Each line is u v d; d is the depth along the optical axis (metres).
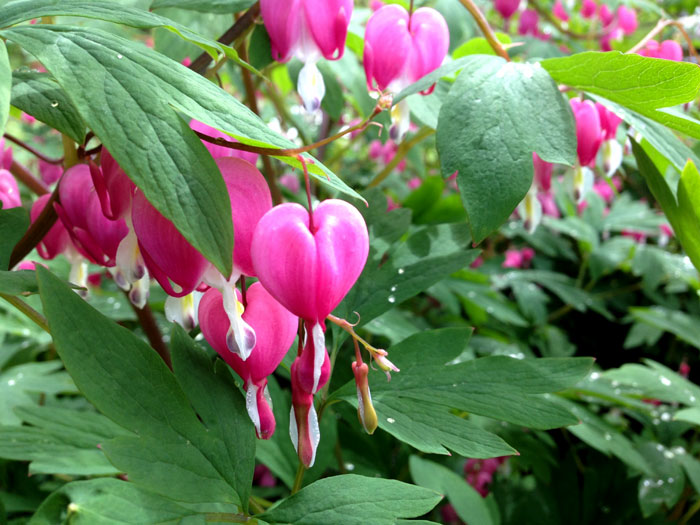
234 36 0.22
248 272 0.13
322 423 0.25
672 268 0.50
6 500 0.27
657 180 0.21
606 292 0.54
